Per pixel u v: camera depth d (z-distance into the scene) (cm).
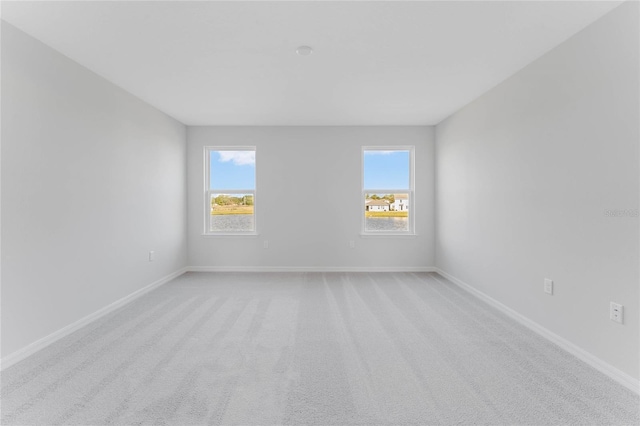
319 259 488
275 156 484
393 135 484
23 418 155
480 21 208
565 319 230
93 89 288
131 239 346
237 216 496
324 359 215
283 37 230
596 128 203
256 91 338
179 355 219
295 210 486
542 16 200
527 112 271
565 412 161
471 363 210
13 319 212
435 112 416
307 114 424
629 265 183
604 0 183
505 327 271
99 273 296
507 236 302
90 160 284
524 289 277
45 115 237
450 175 430
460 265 402
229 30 221
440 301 342
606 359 198
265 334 255
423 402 170
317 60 266
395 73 292
